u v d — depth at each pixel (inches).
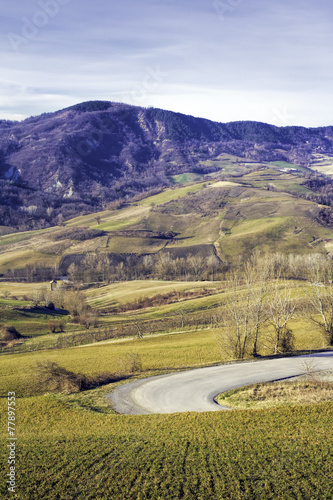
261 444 1096.2
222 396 1590.8
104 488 920.9
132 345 3472.0
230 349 2335.1
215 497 869.2
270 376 1817.2
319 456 1009.5
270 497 859.4
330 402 1397.6
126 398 1688.0
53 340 4259.4
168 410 1503.4
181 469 987.3
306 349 2541.8
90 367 2449.6
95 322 5073.8
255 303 2407.7
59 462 1054.4
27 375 2326.5
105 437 1222.3
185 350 2888.8
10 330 4586.6
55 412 1579.7
